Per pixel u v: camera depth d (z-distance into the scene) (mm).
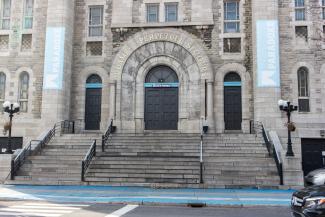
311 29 24375
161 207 12555
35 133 24844
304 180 18453
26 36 26609
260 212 11609
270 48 23797
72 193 15414
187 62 25484
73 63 26750
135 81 25812
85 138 23109
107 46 26562
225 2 26281
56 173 19234
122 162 19469
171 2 26391
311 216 7824
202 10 25859
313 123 23281
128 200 13508
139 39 26000
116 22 26453
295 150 22719
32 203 13078
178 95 25625
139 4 26656
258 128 23156
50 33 25469
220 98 25109
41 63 26031
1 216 10047
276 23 24047
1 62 26375
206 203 12930
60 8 25672
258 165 19109
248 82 25078
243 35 25547
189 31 25891
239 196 14859
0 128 25359
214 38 25656
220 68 25344
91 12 27359
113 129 25109
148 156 20172
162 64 25891
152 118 25703
